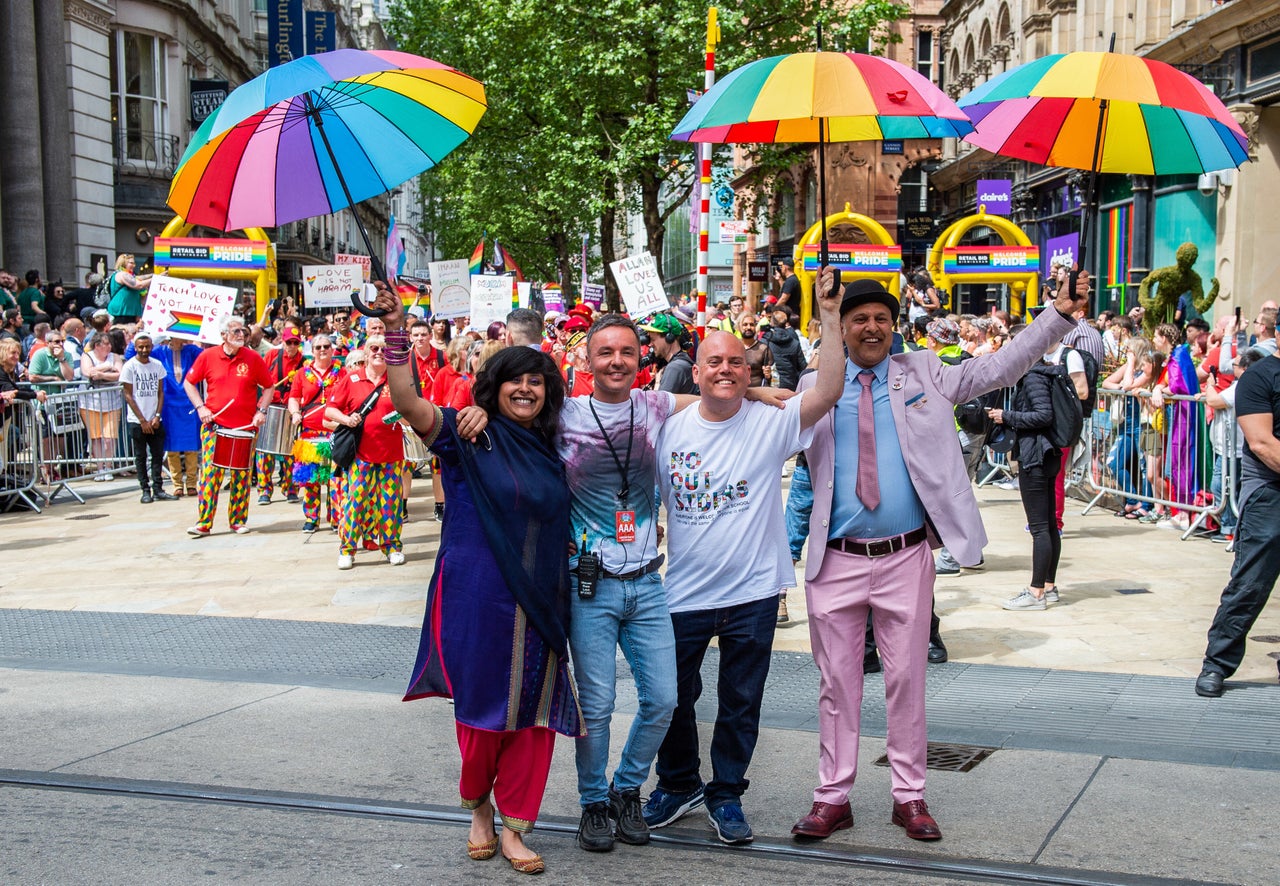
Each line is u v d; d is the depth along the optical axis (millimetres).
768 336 12898
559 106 29469
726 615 4516
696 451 4504
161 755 5391
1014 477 14562
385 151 4566
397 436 10125
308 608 8609
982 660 7102
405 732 5762
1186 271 17797
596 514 4406
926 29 39406
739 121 4340
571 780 5238
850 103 4250
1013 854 4344
